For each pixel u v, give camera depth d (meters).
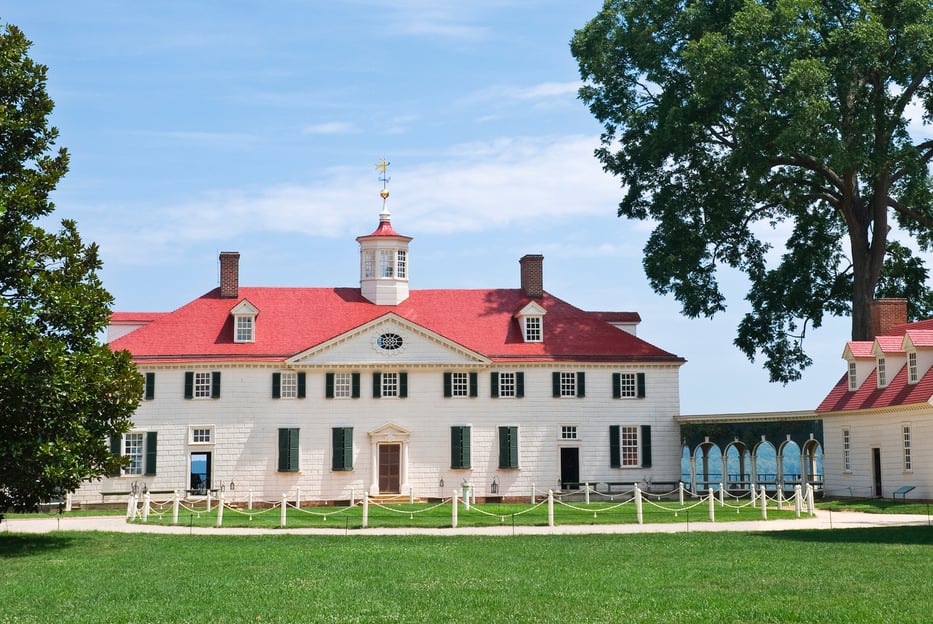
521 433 64.50
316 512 50.25
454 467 63.56
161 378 62.88
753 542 33.94
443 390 64.25
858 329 63.38
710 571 27.09
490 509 51.12
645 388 65.94
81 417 33.56
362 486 63.06
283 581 26.30
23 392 32.00
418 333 64.25
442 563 29.44
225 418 62.69
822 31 60.19
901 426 52.44
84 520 48.16
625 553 31.34
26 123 34.59
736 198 65.62
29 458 33.03
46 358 32.16
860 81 59.25
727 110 61.00
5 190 33.84
